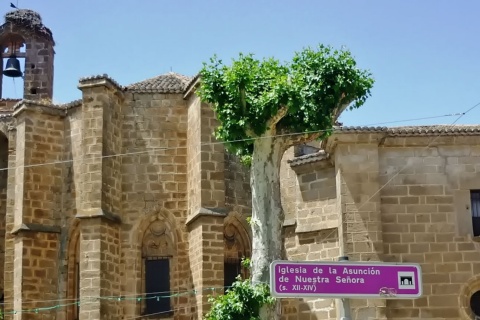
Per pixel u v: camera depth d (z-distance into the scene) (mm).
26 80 39094
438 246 28156
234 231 32156
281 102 22344
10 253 33812
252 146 23750
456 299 27656
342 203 28109
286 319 30484
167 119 33312
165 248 32281
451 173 28812
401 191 28625
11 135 35344
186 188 32688
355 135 28516
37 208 32812
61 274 32438
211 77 23297
